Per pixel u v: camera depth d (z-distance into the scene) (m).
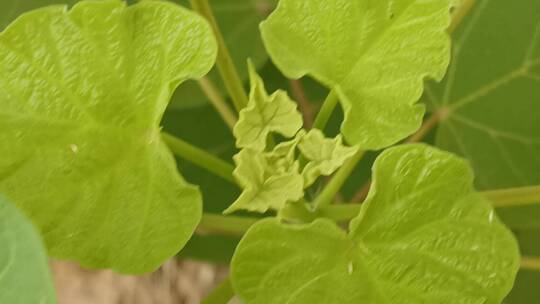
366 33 0.45
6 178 0.44
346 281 0.44
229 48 0.60
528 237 0.63
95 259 0.45
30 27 0.44
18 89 0.44
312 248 0.44
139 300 0.84
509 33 0.59
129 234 0.45
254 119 0.44
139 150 0.45
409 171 0.44
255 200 0.44
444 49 0.45
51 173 0.45
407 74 0.45
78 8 0.44
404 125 0.45
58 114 0.44
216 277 0.84
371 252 0.44
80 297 0.85
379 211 0.44
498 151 0.60
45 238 0.44
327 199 0.47
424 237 0.44
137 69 0.44
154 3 0.44
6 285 0.39
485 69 0.60
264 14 0.60
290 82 0.62
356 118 0.45
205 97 0.59
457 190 0.44
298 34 0.45
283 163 0.44
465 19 0.59
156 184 0.45
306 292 0.44
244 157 0.44
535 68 0.59
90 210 0.45
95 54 0.44
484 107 0.60
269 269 0.44
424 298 0.44
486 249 0.44
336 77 0.45
